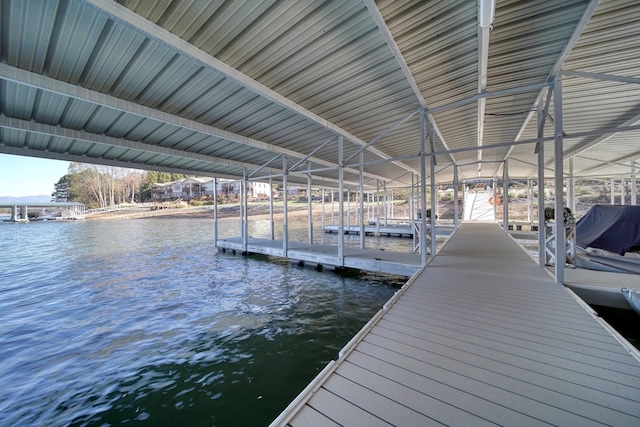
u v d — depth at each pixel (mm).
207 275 7281
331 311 4648
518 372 1828
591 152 8398
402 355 2072
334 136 5977
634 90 4301
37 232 20359
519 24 2814
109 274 7719
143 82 3625
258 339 3703
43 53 2887
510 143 3924
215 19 2553
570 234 4969
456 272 4488
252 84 3625
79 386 2809
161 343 3658
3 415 2436
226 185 42250
